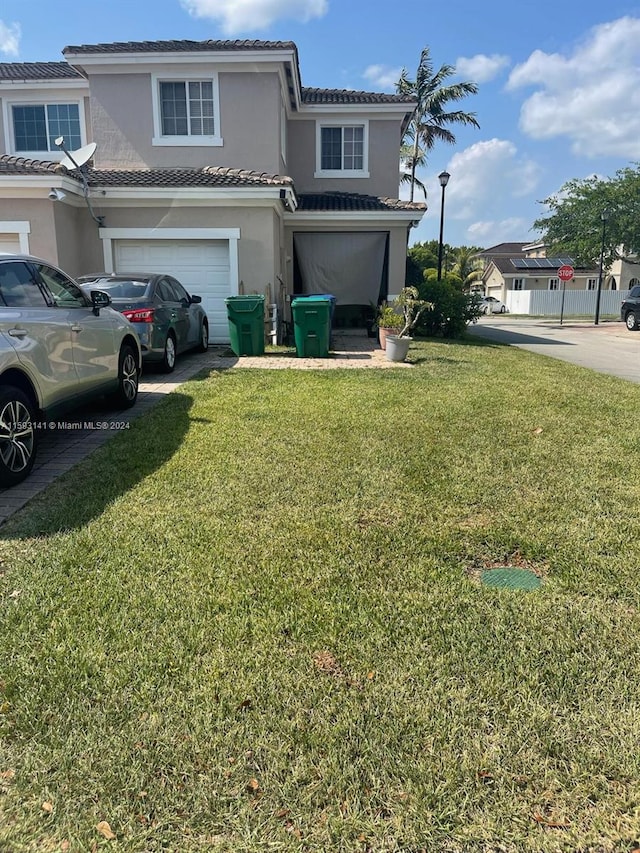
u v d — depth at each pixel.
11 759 2.21
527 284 52.62
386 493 4.62
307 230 17.02
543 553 3.70
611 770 2.15
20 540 3.88
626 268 45.69
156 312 9.34
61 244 12.38
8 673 2.65
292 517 4.19
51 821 1.99
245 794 2.07
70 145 17.00
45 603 3.16
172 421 6.72
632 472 5.18
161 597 3.21
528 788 2.08
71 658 2.73
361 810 2.01
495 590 3.29
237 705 2.45
